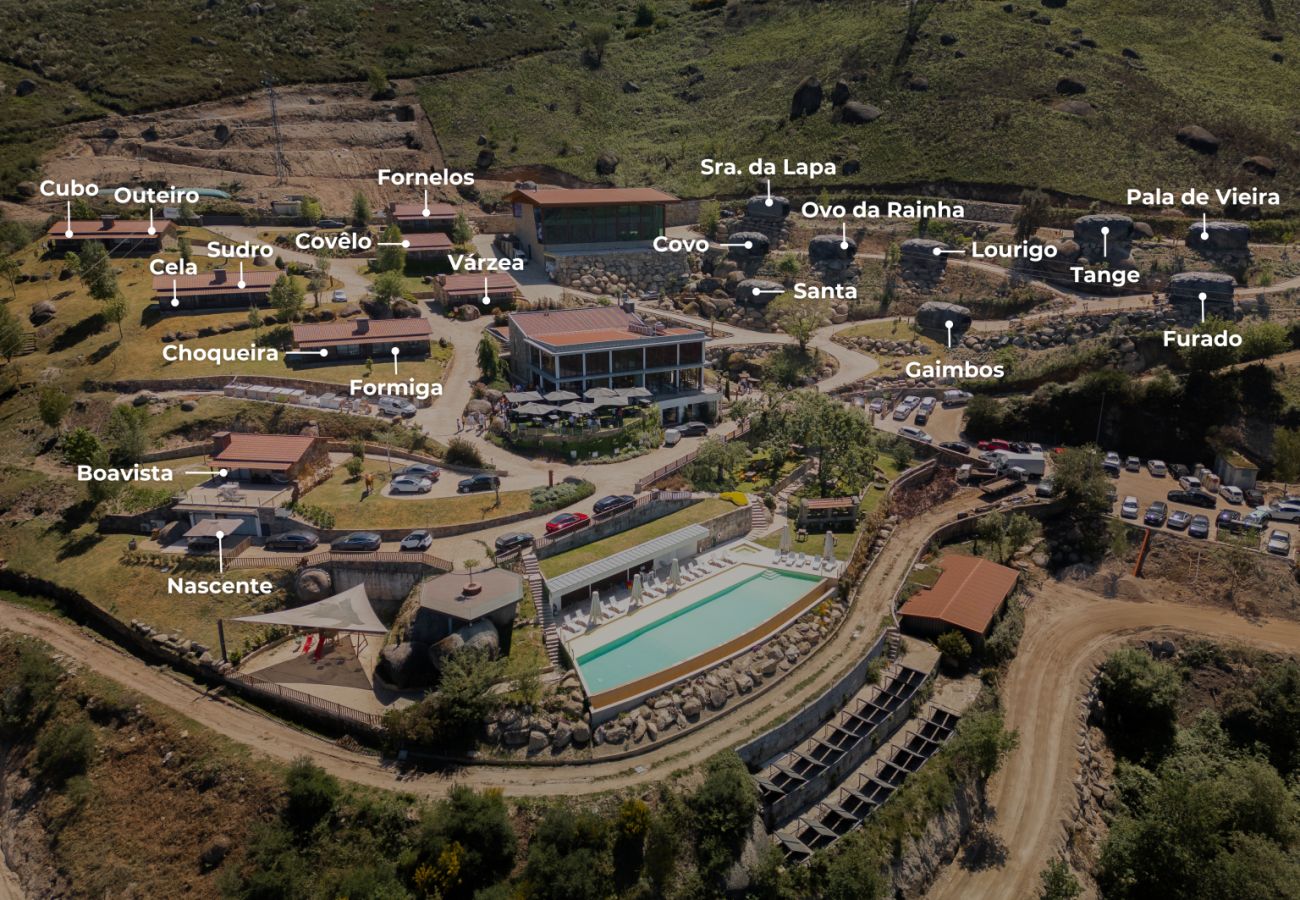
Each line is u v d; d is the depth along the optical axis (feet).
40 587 266.77
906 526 314.96
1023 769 230.48
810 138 618.44
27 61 634.02
